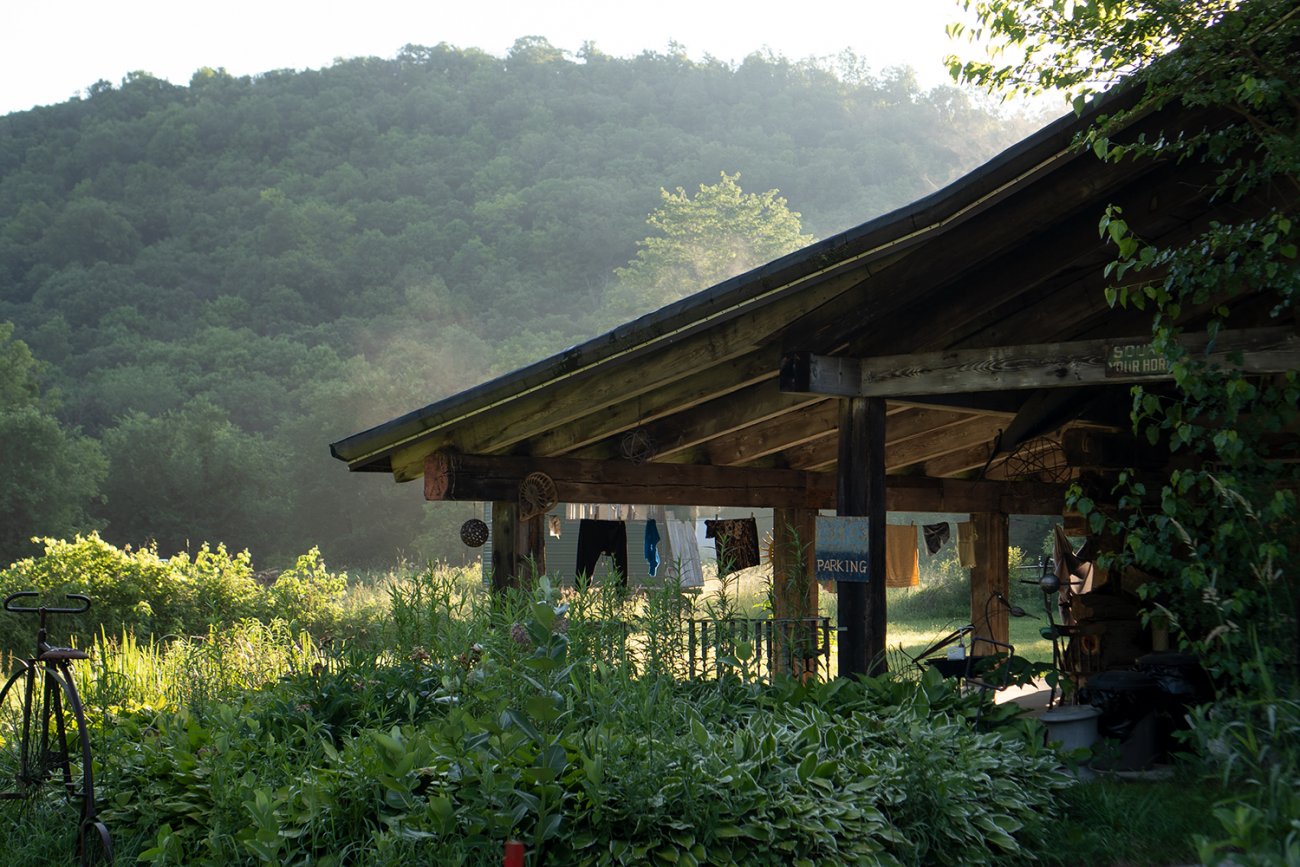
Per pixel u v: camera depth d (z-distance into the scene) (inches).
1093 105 255.6
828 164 4466.0
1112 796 257.6
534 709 201.2
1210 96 246.5
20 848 225.8
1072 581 456.8
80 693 334.3
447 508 2043.6
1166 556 255.0
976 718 282.5
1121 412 408.5
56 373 3083.2
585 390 358.0
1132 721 296.2
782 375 308.3
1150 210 280.4
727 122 5009.8
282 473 2223.2
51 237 3937.0
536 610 209.9
